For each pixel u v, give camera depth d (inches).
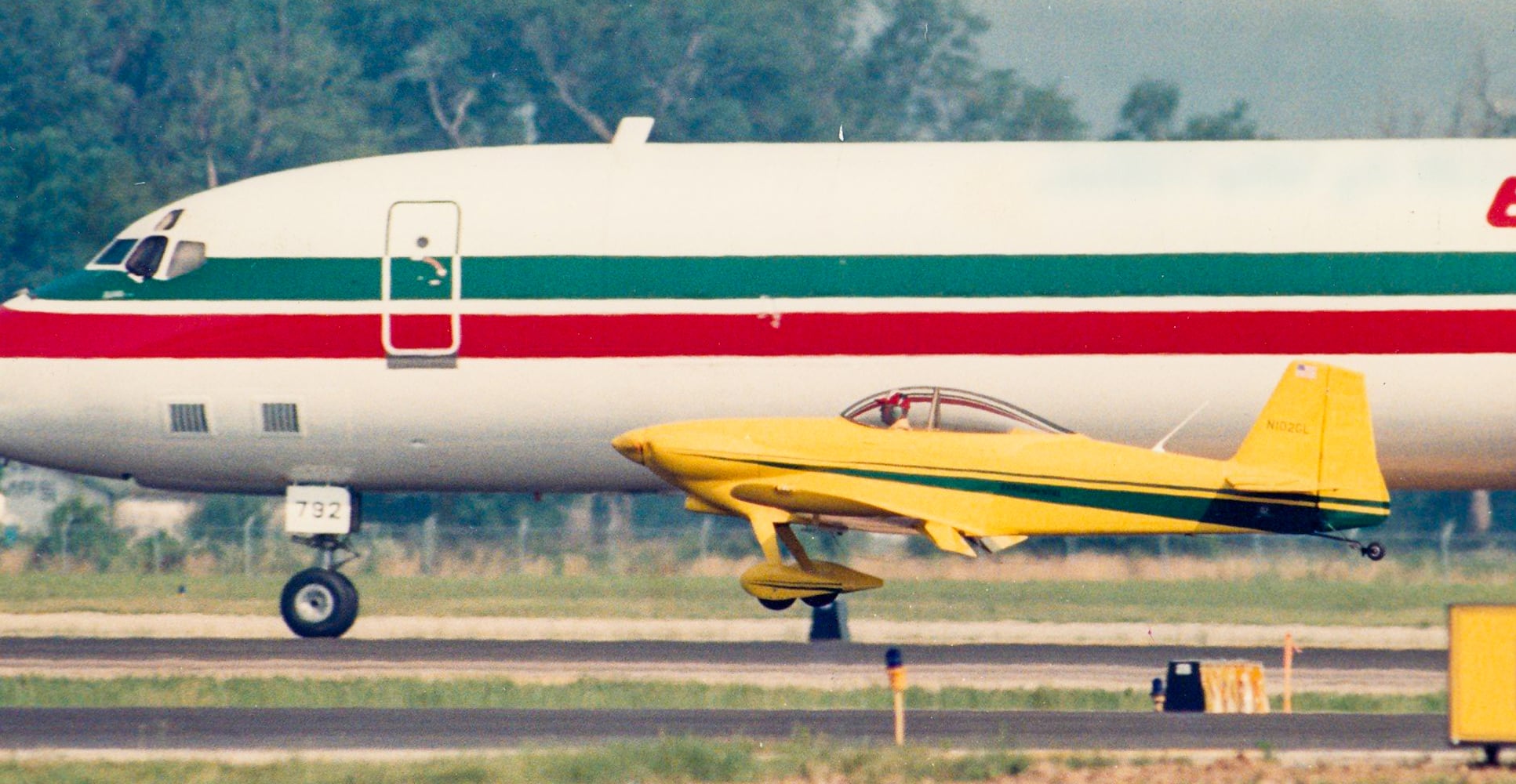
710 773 2790.4
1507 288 4160.9
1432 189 4227.4
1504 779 2743.6
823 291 4220.0
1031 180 4284.0
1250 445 3917.3
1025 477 3973.9
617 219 4313.5
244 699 3572.8
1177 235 4207.7
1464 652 2859.3
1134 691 3715.6
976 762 2824.8
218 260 4402.1
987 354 4190.5
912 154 4399.6
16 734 3157.0
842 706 3560.5
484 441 4397.1
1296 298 4173.2
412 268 4328.3
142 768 2842.0
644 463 4131.4
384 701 3558.1
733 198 4315.9
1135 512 3951.8
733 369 4242.1
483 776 2746.1
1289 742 3080.7
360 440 4409.5
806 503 4028.1
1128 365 4183.1
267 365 4352.9
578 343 4271.7
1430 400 4202.8
